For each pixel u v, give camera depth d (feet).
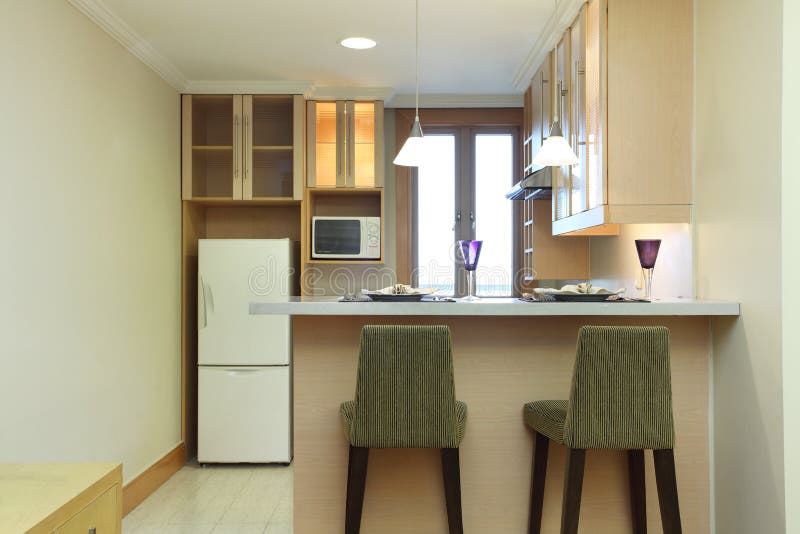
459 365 8.25
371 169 14.71
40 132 8.42
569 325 8.30
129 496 11.12
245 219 15.69
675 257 9.16
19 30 7.95
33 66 8.27
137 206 11.71
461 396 8.23
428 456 8.10
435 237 16.07
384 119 15.89
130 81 11.43
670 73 8.66
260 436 13.92
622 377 6.70
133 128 11.55
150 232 12.35
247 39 11.53
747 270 7.39
